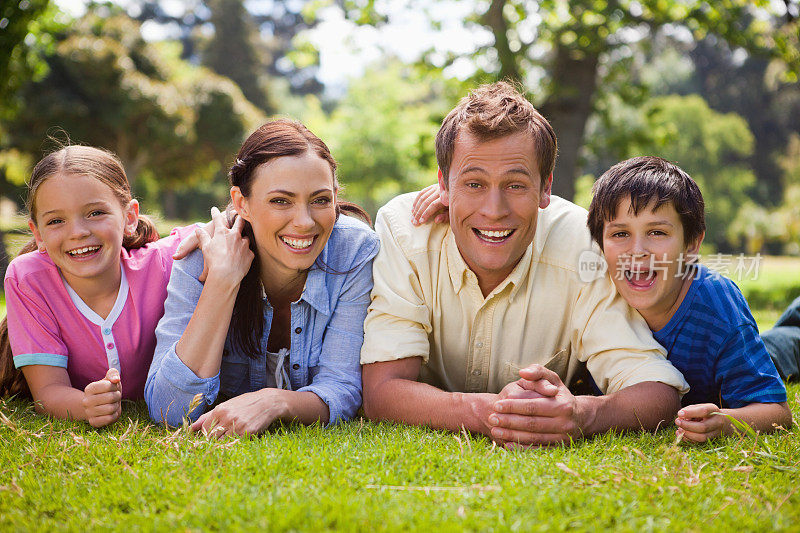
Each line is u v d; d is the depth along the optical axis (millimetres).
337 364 2623
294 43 13211
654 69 44281
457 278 2613
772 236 29078
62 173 2527
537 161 2385
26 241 3012
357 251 2689
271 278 2635
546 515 1629
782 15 11211
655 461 2004
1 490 1837
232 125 23531
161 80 22781
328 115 48438
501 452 2088
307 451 2039
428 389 2416
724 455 2059
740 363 2414
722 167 37781
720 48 40375
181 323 2555
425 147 12359
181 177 24328
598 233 2516
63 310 2701
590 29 11266
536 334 2660
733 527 1585
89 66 19422
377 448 2084
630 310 2512
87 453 2062
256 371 2730
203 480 1830
